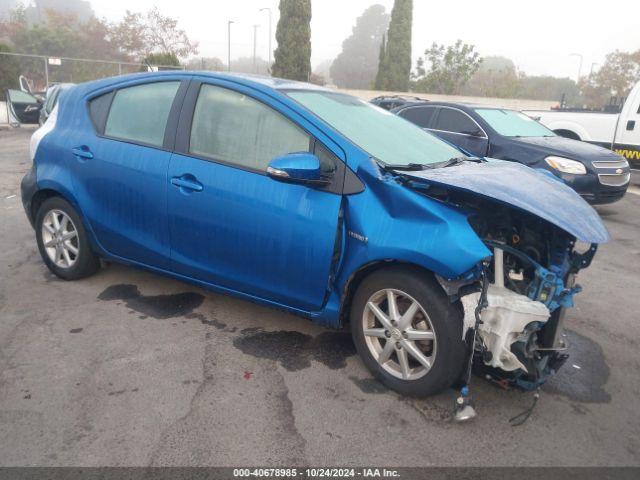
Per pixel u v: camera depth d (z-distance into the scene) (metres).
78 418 2.74
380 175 2.98
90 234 4.16
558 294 2.86
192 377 3.15
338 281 3.14
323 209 3.07
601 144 10.78
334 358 3.44
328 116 3.43
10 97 17.92
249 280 3.44
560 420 2.94
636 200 9.98
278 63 28.53
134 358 3.33
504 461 2.58
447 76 34.22
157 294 4.30
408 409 2.94
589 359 3.68
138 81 3.98
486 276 2.73
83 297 4.18
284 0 27.78
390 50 34.75
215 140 3.52
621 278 5.40
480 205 3.03
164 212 3.67
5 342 3.46
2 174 9.73
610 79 47.84
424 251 2.74
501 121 8.41
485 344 2.76
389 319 3.04
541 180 3.38
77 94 4.32
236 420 2.78
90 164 4.00
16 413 2.75
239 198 3.32
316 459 2.53
